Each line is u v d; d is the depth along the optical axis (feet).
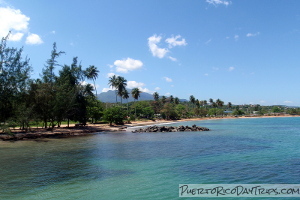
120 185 43.78
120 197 37.65
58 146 99.86
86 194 39.11
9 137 126.52
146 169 56.18
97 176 50.26
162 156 73.00
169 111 424.05
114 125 245.45
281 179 46.50
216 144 100.78
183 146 95.50
